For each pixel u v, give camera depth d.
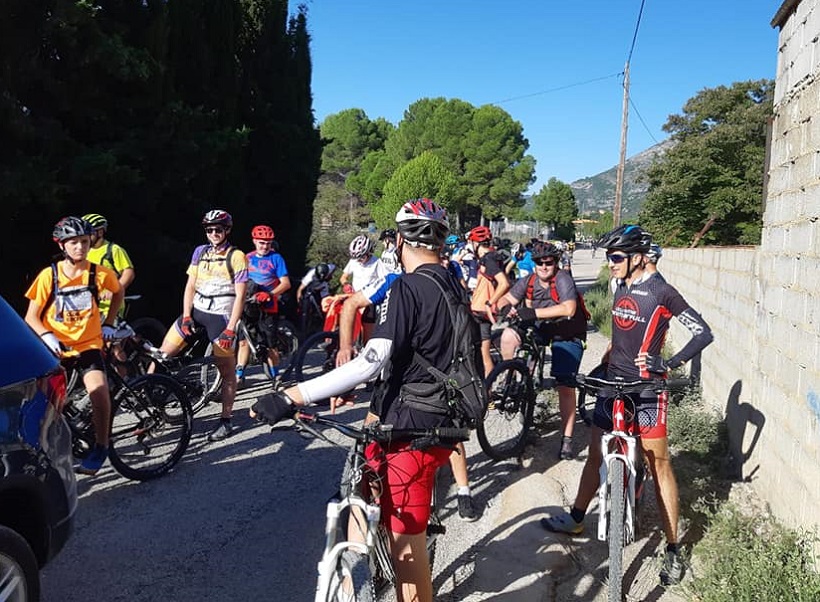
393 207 55.25
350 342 4.08
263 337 7.81
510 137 69.88
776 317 4.85
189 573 3.87
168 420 5.30
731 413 6.11
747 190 30.33
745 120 30.69
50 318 4.66
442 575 3.97
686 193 31.17
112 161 7.85
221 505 4.77
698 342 3.88
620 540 3.46
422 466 2.80
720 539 4.19
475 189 68.69
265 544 4.23
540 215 88.44
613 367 4.18
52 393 3.26
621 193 31.70
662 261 14.37
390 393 2.85
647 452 4.00
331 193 37.56
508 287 6.98
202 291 6.12
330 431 6.42
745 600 3.46
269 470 5.43
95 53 7.67
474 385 2.79
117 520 4.48
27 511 3.05
